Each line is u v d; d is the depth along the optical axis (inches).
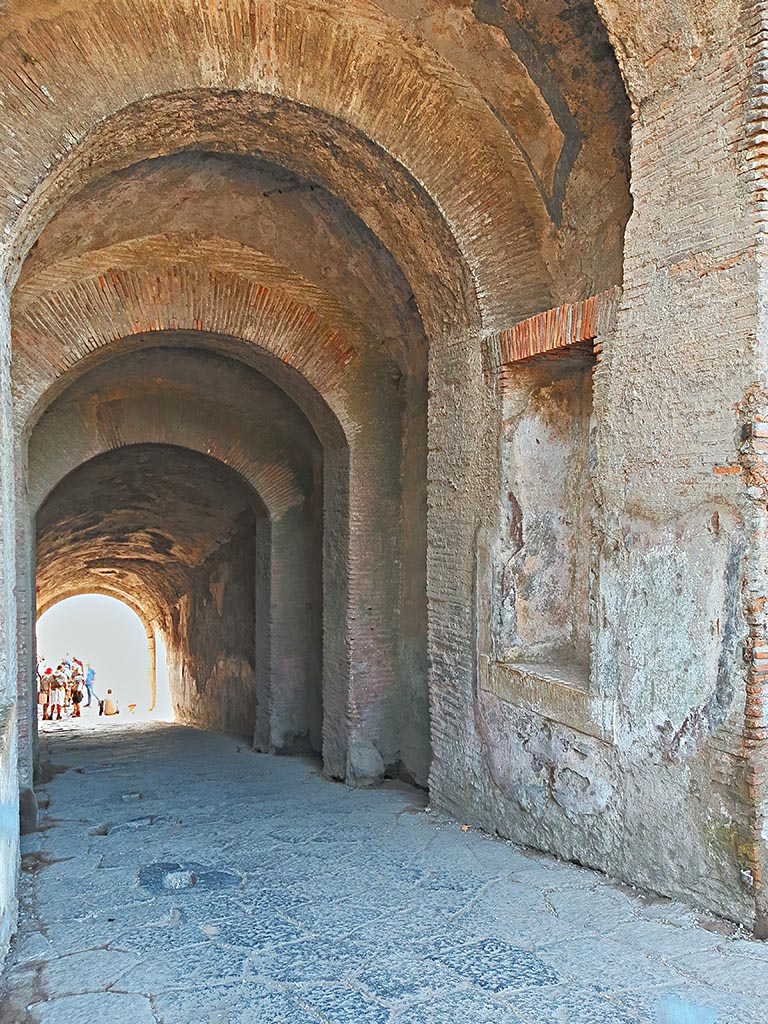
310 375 275.1
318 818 232.7
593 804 171.3
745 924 136.3
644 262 156.7
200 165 231.9
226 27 182.9
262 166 234.5
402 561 283.7
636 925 143.1
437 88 197.6
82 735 505.0
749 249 134.6
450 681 229.5
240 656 434.9
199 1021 116.0
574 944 138.6
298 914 155.6
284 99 193.9
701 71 143.2
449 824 220.5
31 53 165.8
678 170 148.4
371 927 148.8
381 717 283.4
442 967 132.1
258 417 347.6
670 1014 115.6
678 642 148.4
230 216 257.3
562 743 181.2
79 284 251.6
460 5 180.4
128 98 177.6
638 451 157.8
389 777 283.6
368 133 200.7
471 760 218.8
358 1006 119.9
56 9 166.9
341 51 192.5
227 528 438.0
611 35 155.5
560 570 211.6
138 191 233.1
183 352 309.1
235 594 442.9
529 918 150.5
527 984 125.6
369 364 281.1
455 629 226.4
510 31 179.0
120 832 220.1
